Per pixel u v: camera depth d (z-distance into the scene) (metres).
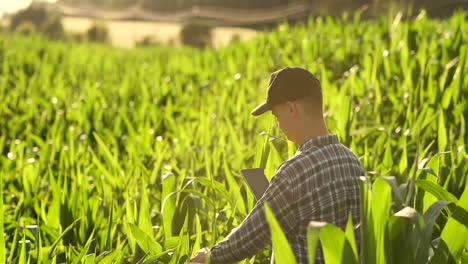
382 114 6.24
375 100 6.42
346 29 11.88
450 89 5.58
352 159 2.63
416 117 5.44
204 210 3.95
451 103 5.90
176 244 3.11
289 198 2.50
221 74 10.28
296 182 2.50
